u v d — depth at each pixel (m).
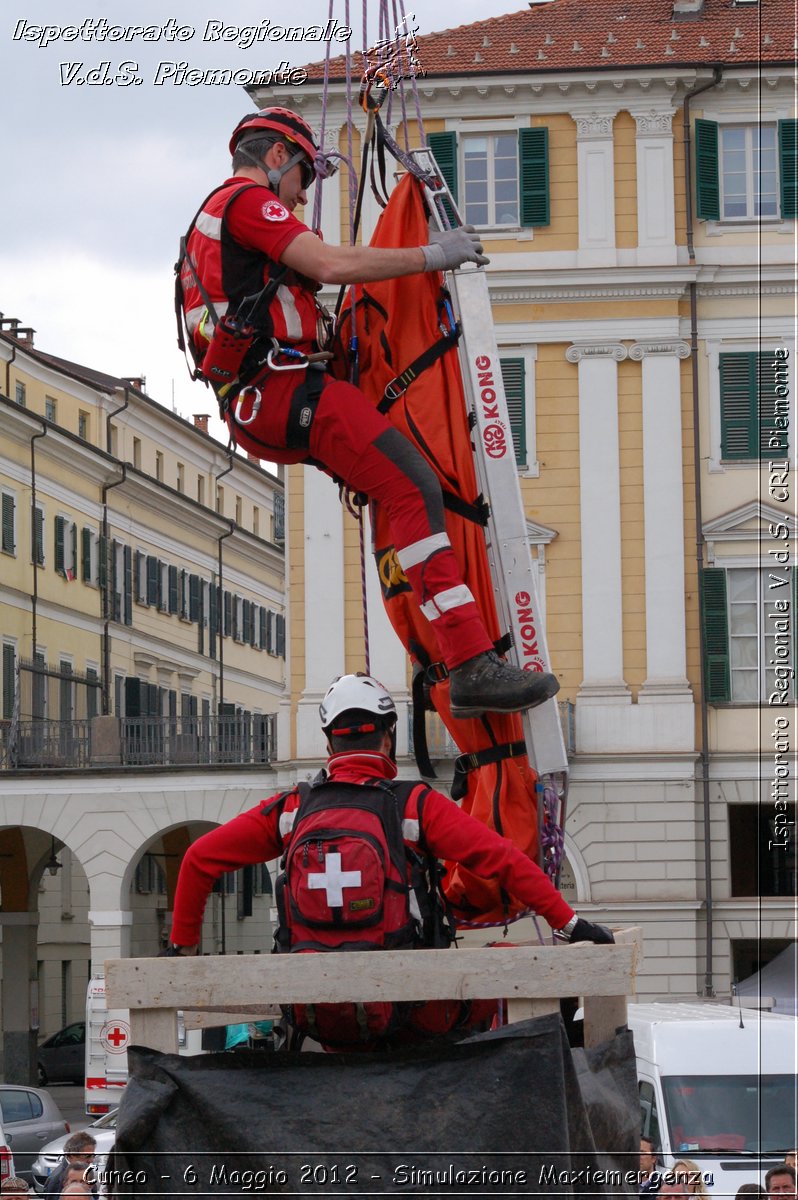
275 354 6.19
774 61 41.69
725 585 41.53
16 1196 14.70
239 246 6.20
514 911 6.38
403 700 41.09
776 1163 15.70
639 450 42.09
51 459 64.25
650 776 41.34
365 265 6.12
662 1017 18.95
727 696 41.25
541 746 6.40
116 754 47.84
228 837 5.84
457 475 6.54
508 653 6.53
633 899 41.03
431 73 41.94
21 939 55.09
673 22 43.12
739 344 42.03
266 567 89.06
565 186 42.47
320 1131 5.25
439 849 5.62
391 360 6.60
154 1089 5.31
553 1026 5.22
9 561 60.78
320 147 6.83
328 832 5.54
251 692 86.31
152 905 65.75
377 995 5.26
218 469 84.81
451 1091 5.23
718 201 42.28
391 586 6.66
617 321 42.28
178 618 76.50
